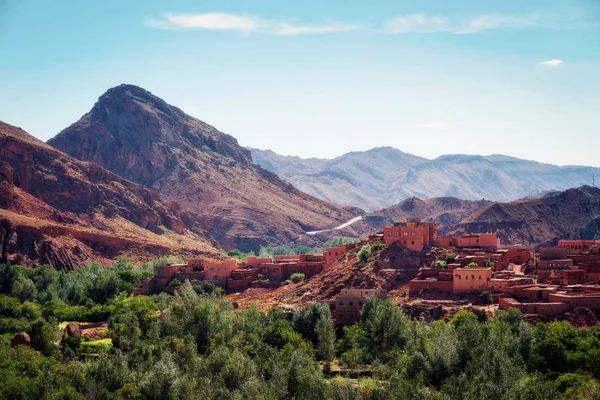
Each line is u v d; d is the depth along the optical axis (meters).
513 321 166.50
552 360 149.38
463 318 170.88
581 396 131.50
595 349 149.38
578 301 173.12
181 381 156.12
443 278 196.50
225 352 168.12
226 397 151.62
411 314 187.50
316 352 177.25
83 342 198.25
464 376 140.25
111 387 161.88
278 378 157.12
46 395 152.25
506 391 131.62
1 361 166.75
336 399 147.12
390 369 161.50
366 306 188.12
